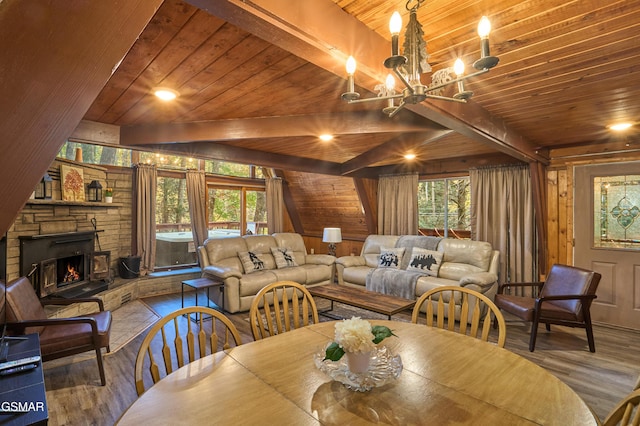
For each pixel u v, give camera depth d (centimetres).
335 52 132
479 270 441
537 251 446
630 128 331
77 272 438
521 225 456
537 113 276
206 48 160
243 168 676
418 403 111
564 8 135
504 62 182
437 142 400
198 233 591
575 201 418
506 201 467
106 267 468
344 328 122
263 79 198
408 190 577
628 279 386
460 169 516
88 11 76
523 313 337
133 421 101
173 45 157
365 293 388
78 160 459
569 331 380
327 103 246
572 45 165
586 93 229
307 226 785
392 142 391
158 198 571
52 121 81
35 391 156
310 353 150
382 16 139
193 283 427
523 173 452
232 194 666
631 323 384
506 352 153
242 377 128
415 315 203
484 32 106
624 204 387
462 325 193
